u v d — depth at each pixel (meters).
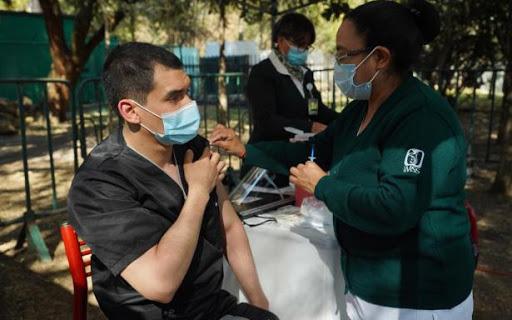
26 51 15.11
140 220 1.46
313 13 10.13
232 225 1.93
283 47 3.20
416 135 1.50
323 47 16.88
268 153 2.32
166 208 1.56
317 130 3.05
